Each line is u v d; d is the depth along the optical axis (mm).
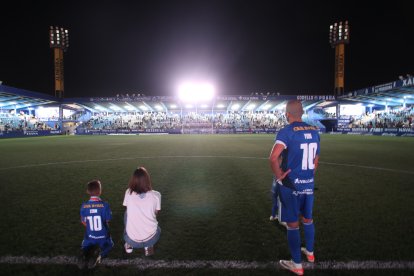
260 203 5172
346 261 2996
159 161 10781
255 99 37094
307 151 2691
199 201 5320
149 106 42906
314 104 41375
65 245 3449
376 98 34750
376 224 4031
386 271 2814
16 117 37812
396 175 7836
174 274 2795
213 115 45969
